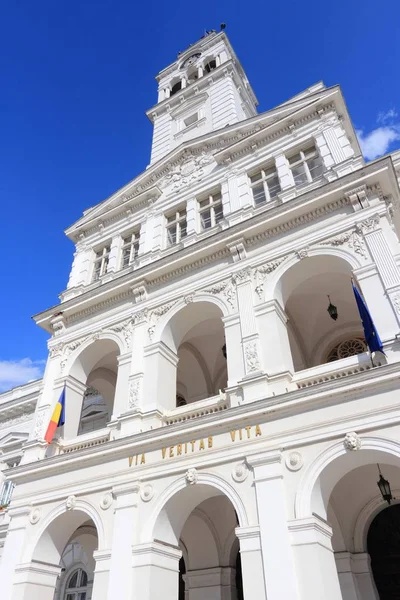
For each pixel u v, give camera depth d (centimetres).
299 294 1761
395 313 1254
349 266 1462
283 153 1936
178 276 1839
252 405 1280
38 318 2150
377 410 1131
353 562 1391
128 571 1250
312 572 1015
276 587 1026
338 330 1891
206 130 2606
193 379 2108
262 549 1090
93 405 2667
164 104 3052
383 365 1158
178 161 2344
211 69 3159
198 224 2033
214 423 1327
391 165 1503
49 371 1958
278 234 1653
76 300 2050
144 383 1631
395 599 1359
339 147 1769
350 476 1416
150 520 1305
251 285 1592
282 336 1452
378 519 1482
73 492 1508
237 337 1499
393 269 1333
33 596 1436
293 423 1224
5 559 1511
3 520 2134
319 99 1905
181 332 1814
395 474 1394
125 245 2309
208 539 1675
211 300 1658
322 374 1299
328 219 1569
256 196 1936
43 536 1510
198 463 1312
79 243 2498
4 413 2897
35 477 1639
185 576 1673
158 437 1408
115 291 1956
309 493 1116
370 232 1443
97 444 1534
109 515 1392
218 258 1759
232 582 1614
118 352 2017
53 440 1730
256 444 1246
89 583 2323
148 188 2327
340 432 1151
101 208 2492
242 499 1193
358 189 1513
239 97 2875
